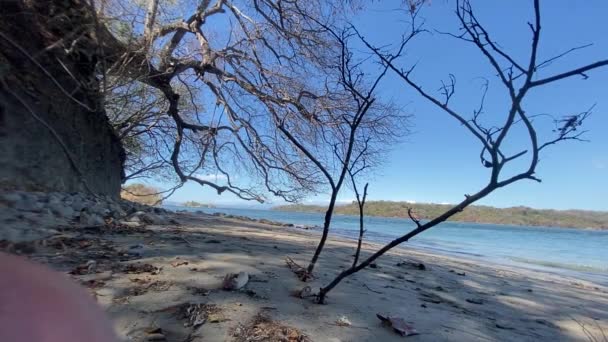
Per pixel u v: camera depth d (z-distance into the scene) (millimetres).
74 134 8789
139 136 15070
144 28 9844
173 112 12766
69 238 5012
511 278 8227
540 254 20531
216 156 14016
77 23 7719
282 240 8773
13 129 6844
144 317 2967
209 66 12000
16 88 6930
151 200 17812
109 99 10633
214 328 2930
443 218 3225
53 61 7789
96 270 3840
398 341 3197
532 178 2811
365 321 3469
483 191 2975
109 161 11508
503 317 4453
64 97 8195
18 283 808
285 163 13172
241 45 12258
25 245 4336
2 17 6586
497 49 2773
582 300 6496
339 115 10891
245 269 4453
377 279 5371
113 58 8906
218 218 16344
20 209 5926
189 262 4500
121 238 5578
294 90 12047
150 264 4242
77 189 8656
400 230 34188
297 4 11305
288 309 3441
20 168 6902
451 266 8828
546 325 4379
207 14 11688
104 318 940
